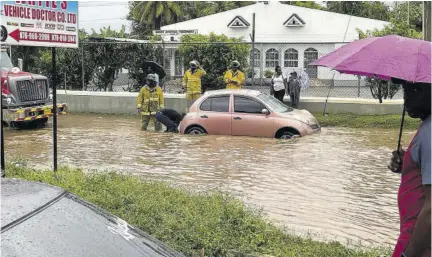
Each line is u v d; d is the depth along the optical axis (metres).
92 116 19.14
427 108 2.98
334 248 5.15
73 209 2.22
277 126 12.62
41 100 16.06
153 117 15.05
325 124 15.88
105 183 6.98
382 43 3.22
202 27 47.03
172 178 8.60
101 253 2.01
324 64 3.36
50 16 6.84
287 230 5.91
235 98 13.16
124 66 22.06
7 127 16.02
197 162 9.94
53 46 6.95
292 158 10.21
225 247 4.97
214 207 6.12
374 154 10.62
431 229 2.78
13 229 1.88
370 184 8.17
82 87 21.81
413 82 2.97
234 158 10.27
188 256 4.75
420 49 3.09
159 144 12.05
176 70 22.33
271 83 17.19
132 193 6.46
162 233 5.07
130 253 2.13
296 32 44.88
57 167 8.12
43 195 2.21
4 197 2.12
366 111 16.48
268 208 6.88
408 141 12.45
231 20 45.75
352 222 6.32
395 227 6.16
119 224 2.37
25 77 15.56
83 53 22.19
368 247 5.34
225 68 21.52
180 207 6.06
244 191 7.76
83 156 10.76
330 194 7.60
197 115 13.41
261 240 5.20
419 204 2.99
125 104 19.39
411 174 3.04
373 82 17.53
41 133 14.64
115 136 13.66
